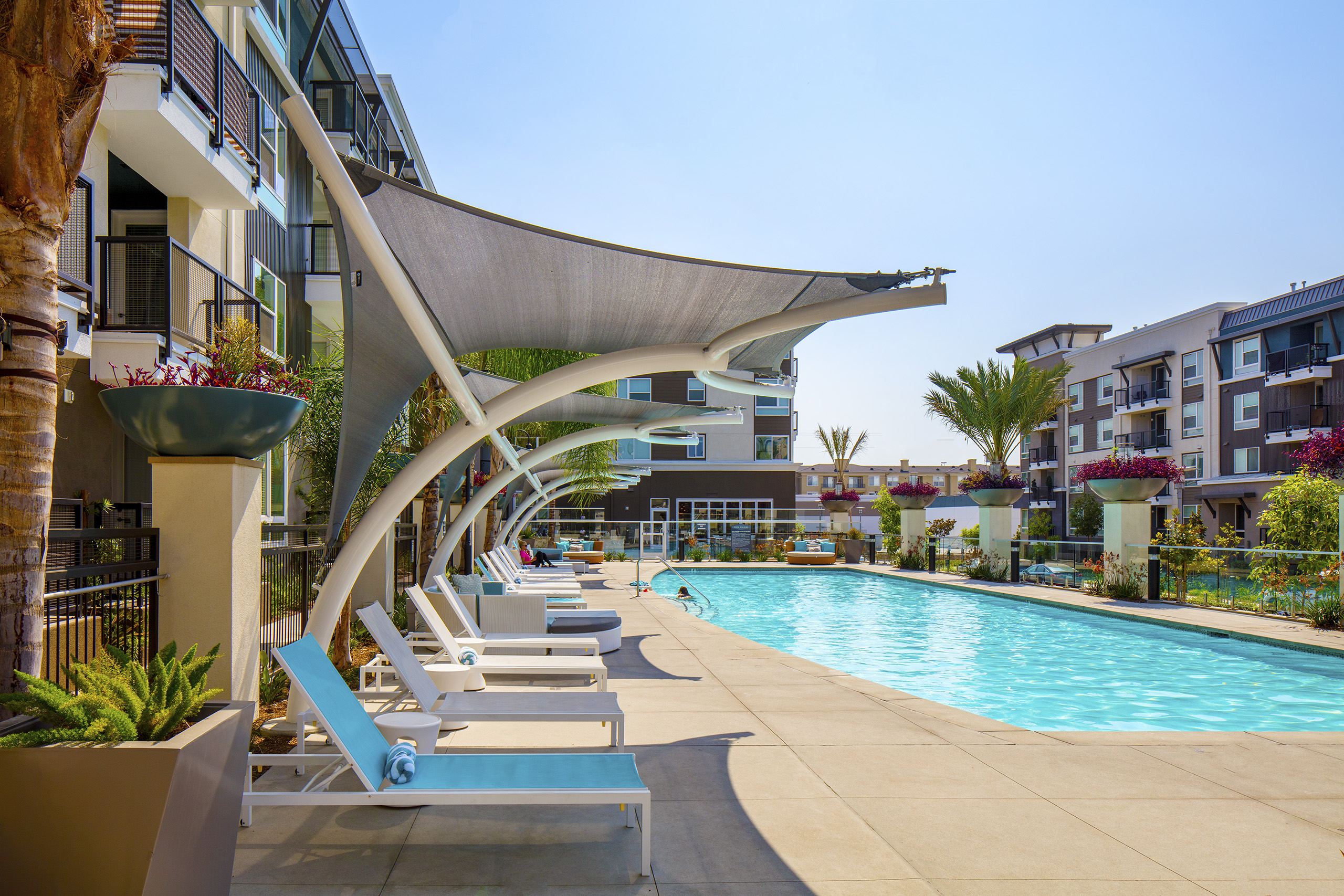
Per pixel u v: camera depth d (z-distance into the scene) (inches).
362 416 216.5
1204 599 642.8
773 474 1546.5
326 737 226.4
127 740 95.4
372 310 194.5
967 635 564.7
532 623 386.3
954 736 241.3
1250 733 250.1
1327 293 1177.4
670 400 1541.6
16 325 115.3
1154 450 1494.8
